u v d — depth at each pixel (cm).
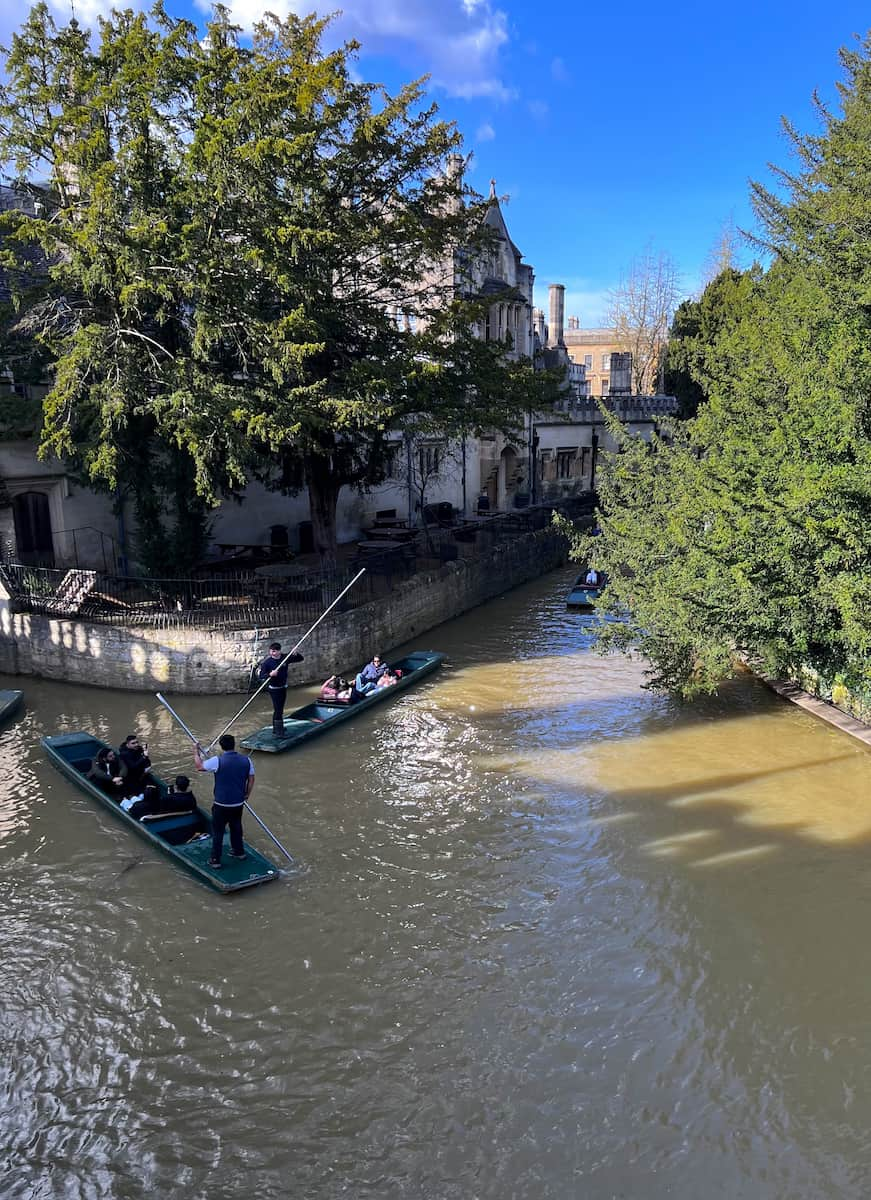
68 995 761
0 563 1662
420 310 1797
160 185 1428
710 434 1374
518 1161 590
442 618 2086
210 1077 668
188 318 1493
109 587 1706
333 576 1717
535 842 1007
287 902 895
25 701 1499
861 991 746
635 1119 622
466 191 1691
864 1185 568
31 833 1038
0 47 1405
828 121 1535
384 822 1062
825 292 1178
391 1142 607
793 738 1277
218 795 923
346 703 1424
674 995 746
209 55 1423
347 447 1786
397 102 1532
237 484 1662
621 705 1455
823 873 921
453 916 867
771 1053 680
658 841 998
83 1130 622
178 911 881
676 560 1285
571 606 2247
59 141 1552
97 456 1450
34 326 1538
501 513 3094
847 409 1000
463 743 1304
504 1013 730
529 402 1841
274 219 1422
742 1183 571
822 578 1024
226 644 1505
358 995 755
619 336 5191
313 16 1577
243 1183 578
